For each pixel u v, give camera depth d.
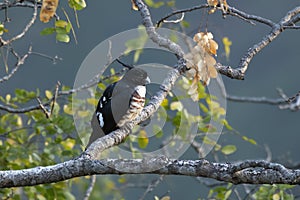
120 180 13.84
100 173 7.96
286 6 32.88
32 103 13.23
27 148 11.66
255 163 7.66
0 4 9.59
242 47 30.95
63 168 7.98
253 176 7.74
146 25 8.92
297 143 31.77
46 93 11.70
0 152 11.31
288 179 7.57
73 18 29.48
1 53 10.00
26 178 7.98
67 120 11.50
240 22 31.17
